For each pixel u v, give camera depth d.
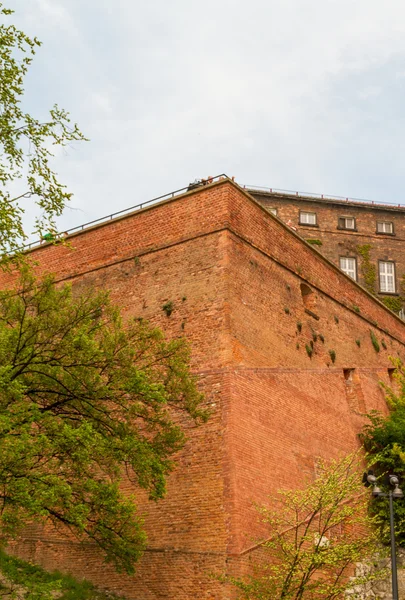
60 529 25.50
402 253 58.12
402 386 34.59
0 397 18.66
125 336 21.31
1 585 21.86
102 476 25.61
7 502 18.25
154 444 21.52
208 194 27.67
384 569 23.33
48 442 18.27
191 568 22.53
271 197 55.88
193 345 25.69
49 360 19.92
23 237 19.72
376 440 30.70
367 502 26.30
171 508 23.64
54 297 21.06
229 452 23.30
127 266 28.92
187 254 27.34
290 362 27.98
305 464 26.47
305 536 21.69
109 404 25.34
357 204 57.78
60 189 20.55
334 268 33.66
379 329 36.62
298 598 21.08
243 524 22.50
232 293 26.00
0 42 20.06
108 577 23.92
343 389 31.44
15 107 20.30
